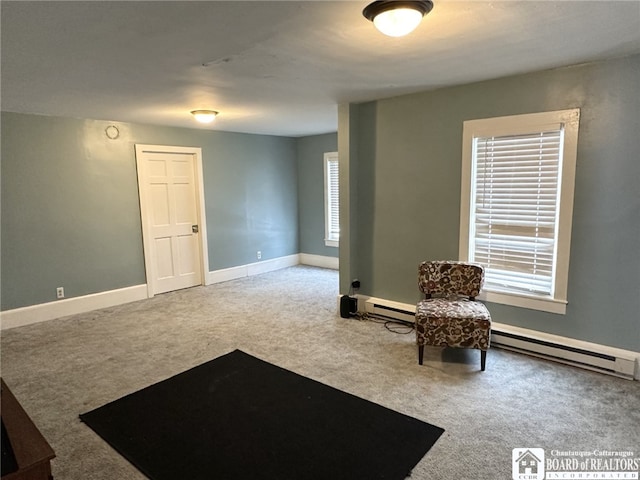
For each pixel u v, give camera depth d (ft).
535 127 9.95
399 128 12.54
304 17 6.23
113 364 10.57
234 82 10.21
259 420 7.96
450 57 8.46
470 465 6.55
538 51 8.18
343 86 10.90
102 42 7.14
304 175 23.12
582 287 9.77
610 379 9.25
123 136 15.94
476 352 10.88
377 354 10.87
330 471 6.49
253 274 21.36
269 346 11.60
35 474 4.55
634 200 8.90
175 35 6.88
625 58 8.64
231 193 20.08
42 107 12.60
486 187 11.10
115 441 7.34
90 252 15.26
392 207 13.07
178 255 18.33
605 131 9.05
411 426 7.63
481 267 10.77
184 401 8.70
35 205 13.82
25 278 13.74
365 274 14.11
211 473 6.49
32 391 9.20
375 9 5.91
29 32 6.58
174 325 13.51
